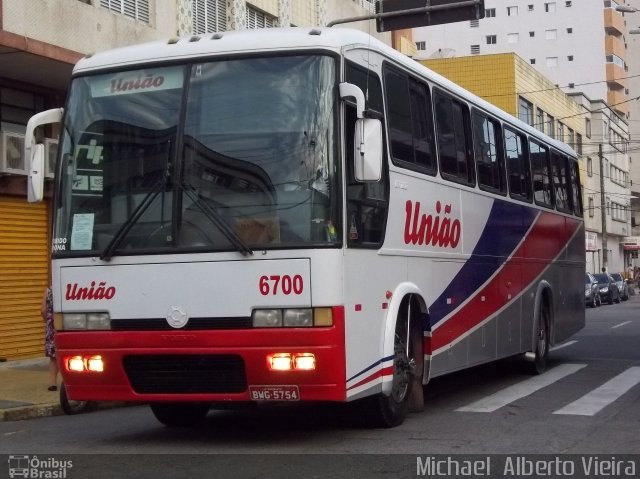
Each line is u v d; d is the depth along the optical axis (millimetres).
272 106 8055
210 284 7902
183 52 8406
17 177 17172
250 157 7988
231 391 8000
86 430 10406
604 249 56406
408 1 16656
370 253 8445
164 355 8023
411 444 8500
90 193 8445
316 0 26844
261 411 11086
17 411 11797
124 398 8242
